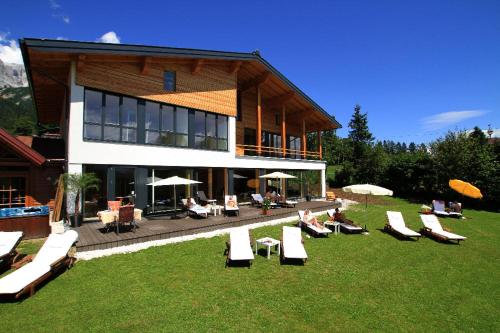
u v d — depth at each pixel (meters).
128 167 13.29
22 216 9.50
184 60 15.11
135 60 13.31
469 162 22.97
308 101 22.64
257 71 19.31
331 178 36.91
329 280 7.19
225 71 17.44
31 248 8.61
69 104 12.20
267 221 13.99
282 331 4.93
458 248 10.80
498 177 21.50
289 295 6.26
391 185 30.00
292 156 26.75
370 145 36.22
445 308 6.13
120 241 8.97
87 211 12.05
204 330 4.84
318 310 5.69
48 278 6.64
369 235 11.99
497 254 10.27
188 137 15.65
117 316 5.18
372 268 8.21
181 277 6.93
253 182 21.08
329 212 13.34
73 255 7.96
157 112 14.46
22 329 4.76
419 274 7.97
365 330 5.11
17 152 10.74
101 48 11.74
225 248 9.23
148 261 7.85
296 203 20.64
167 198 14.73
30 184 12.79
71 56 11.64
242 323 5.10
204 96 16.28
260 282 6.86
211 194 16.77
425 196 26.86
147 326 4.91
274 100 22.84
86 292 6.04
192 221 12.44
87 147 11.99
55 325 4.88
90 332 4.71
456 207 18.77
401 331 5.17
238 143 20.97
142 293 6.04
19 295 5.62
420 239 11.80
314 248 9.81
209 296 6.04
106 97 12.75
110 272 7.05
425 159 26.84
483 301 6.54
